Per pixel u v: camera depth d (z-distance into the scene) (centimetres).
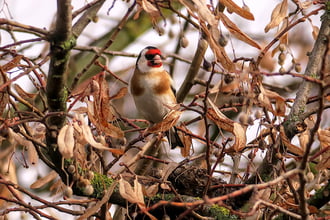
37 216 785
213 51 703
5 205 851
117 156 818
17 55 767
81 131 671
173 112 773
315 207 762
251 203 598
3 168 824
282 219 809
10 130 695
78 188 790
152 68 1091
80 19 799
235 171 935
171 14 1384
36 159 782
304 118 882
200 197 889
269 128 809
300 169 619
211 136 1219
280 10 816
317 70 922
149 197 775
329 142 790
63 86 715
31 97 845
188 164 1042
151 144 905
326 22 939
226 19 729
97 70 1330
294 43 1250
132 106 1290
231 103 907
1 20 647
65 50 689
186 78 1058
